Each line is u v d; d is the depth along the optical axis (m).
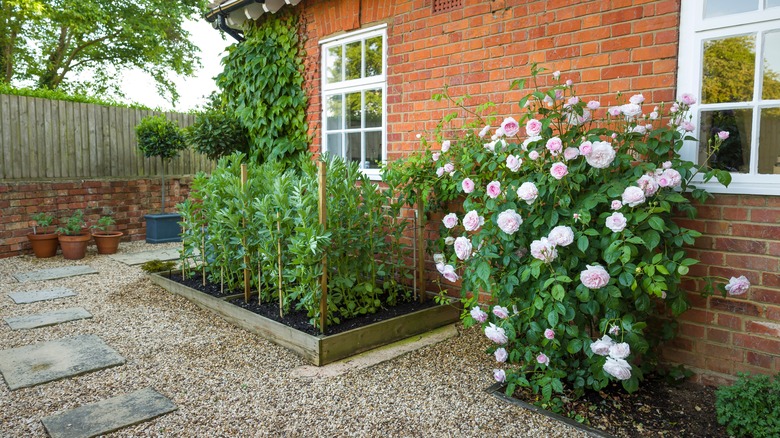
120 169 8.45
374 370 3.45
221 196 5.01
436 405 2.94
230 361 3.56
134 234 8.59
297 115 6.29
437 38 4.65
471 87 4.39
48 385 3.13
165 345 3.86
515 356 3.17
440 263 3.59
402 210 5.05
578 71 3.69
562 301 2.83
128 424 2.65
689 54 3.18
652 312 3.18
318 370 3.42
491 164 3.53
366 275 4.48
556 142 2.90
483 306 4.45
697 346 3.19
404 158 4.99
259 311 4.30
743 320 3.02
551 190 2.91
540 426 2.71
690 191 3.13
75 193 7.79
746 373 2.71
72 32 15.88
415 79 4.88
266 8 6.09
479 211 3.40
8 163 7.16
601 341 2.66
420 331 4.20
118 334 4.10
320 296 3.79
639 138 3.11
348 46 5.66
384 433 2.63
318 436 2.59
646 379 3.27
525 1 3.98
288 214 4.10
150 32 16.39
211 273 5.45
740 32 3.00
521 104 3.40
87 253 7.52
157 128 8.13
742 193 2.99
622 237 2.80
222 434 2.59
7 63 15.40
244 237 4.52
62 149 7.71
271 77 6.45
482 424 2.72
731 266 3.05
